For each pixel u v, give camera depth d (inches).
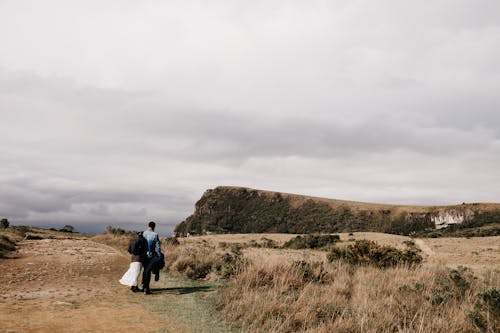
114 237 1214.9
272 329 248.5
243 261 478.0
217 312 295.7
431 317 270.5
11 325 238.1
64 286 386.6
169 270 518.0
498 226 4840.1
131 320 266.2
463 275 410.3
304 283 381.1
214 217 7691.9
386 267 562.9
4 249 680.4
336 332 243.0
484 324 249.8
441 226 6166.3
